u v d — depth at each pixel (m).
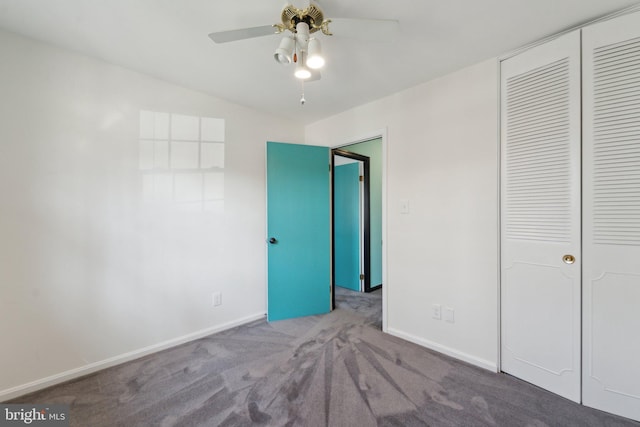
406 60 1.94
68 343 1.82
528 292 1.76
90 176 1.91
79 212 1.86
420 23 1.56
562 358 1.63
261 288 2.91
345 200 4.17
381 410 1.53
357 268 4.00
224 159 2.63
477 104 1.98
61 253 1.80
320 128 3.24
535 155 1.73
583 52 1.55
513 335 1.83
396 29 1.33
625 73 1.44
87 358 1.89
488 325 1.93
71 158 1.83
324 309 3.08
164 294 2.25
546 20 1.54
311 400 1.61
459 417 1.48
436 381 1.79
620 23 1.45
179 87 2.34
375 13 1.49
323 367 1.95
